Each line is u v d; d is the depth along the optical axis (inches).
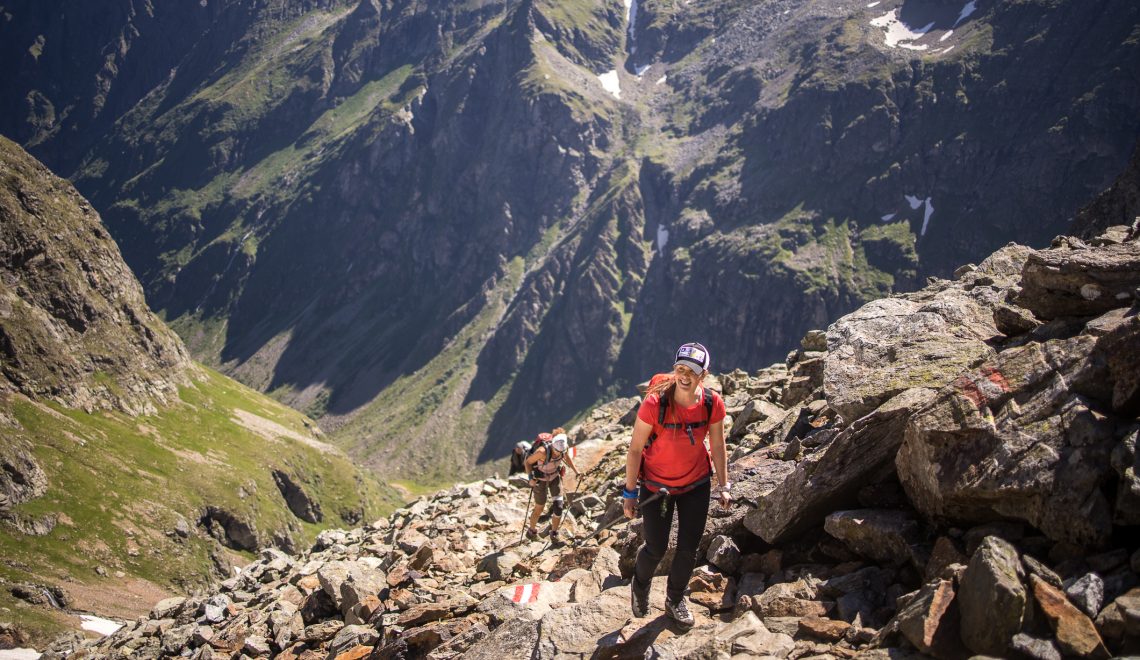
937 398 312.2
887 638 264.5
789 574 341.1
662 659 282.5
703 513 299.4
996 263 528.4
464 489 842.2
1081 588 234.1
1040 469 265.4
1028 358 302.2
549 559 517.3
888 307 451.2
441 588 507.8
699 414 292.4
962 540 291.0
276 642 494.0
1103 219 1167.6
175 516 6850.4
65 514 6171.3
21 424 6811.0
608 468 756.6
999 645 233.8
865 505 344.2
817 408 496.4
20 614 4724.4
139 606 5654.5
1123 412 264.2
